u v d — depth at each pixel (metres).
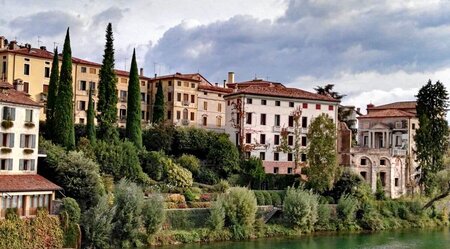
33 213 68.44
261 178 100.75
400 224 102.56
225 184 93.50
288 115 110.75
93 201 72.88
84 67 115.62
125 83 124.88
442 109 116.94
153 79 130.25
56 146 80.62
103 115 92.88
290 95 110.88
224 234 81.25
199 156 104.69
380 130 132.00
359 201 100.62
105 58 94.00
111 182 80.31
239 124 107.69
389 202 106.00
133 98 96.31
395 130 130.00
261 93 108.56
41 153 77.38
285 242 81.94
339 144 114.31
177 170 90.38
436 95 116.88
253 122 107.94
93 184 73.62
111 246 69.31
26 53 105.44
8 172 71.75
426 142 114.81
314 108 113.06
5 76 103.62
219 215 81.06
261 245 78.38
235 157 100.38
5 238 62.34
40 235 65.44
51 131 86.69
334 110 114.88
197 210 81.81
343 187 101.81
